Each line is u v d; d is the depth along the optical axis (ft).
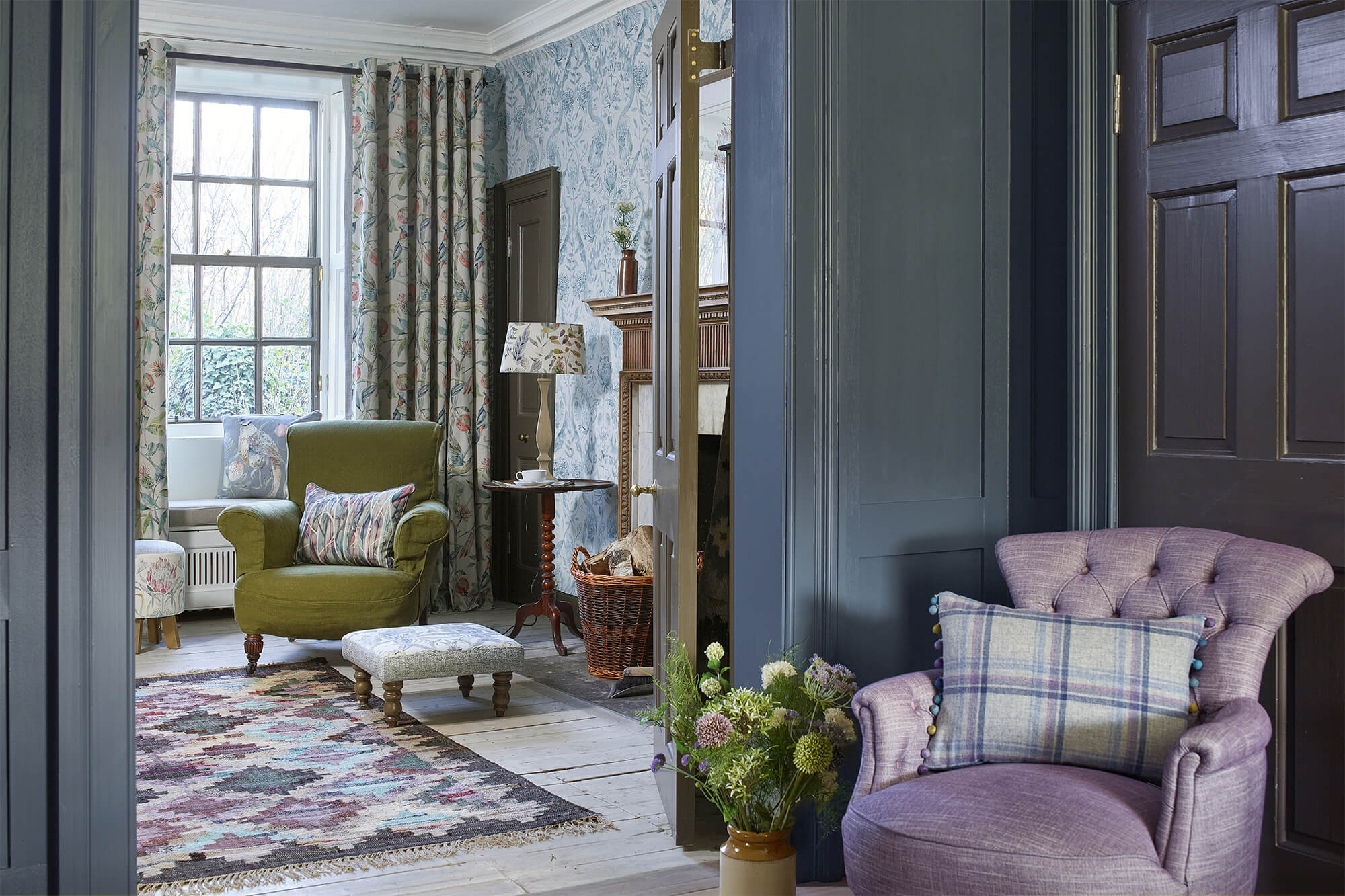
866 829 6.56
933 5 9.23
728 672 9.93
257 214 21.27
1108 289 9.30
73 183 7.72
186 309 20.72
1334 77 7.86
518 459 21.24
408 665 12.94
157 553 16.89
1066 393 9.59
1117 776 6.77
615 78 18.19
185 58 19.21
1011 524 9.77
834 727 7.77
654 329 11.09
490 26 20.45
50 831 7.84
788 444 8.70
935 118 9.27
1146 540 7.84
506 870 9.00
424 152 20.34
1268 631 6.98
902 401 9.17
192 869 8.90
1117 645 7.04
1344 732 7.77
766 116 8.82
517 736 12.85
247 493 20.10
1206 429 8.70
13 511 7.69
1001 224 9.65
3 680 7.69
